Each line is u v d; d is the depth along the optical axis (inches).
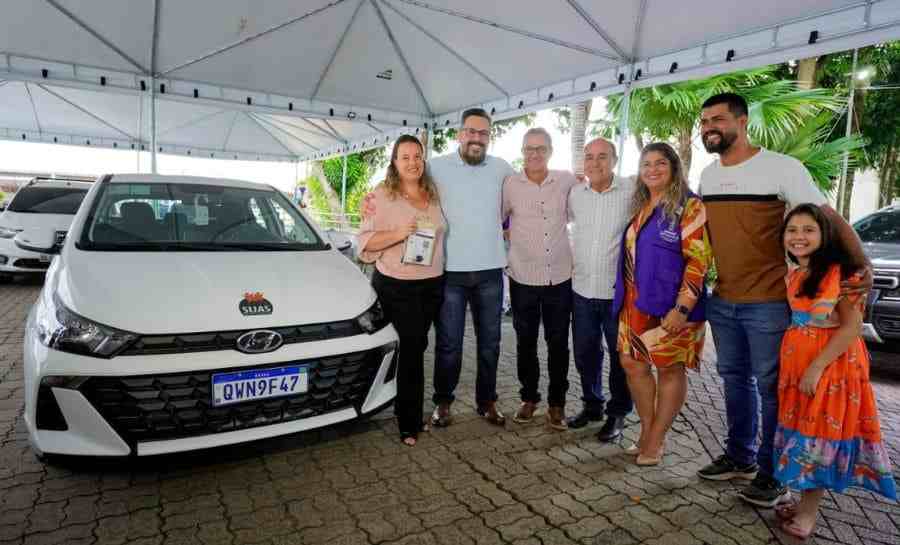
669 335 94.7
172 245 109.0
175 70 269.0
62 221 259.3
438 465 99.6
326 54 269.4
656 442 102.0
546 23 210.5
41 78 243.4
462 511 84.5
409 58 278.2
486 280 112.5
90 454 76.4
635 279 97.7
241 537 75.1
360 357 94.6
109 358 76.3
